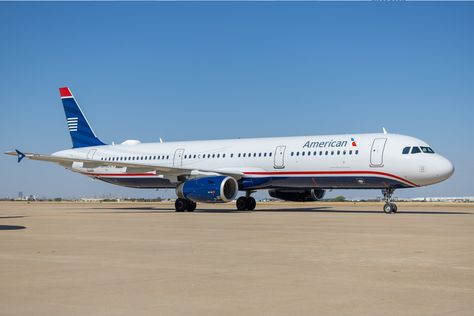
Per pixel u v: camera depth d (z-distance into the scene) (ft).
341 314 23.04
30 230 64.80
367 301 25.40
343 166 105.50
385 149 102.12
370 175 103.24
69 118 145.28
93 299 25.98
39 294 27.09
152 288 28.55
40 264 36.70
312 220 82.28
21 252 43.09
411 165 99.86
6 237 55.62
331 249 44.65
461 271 33.47
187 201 113.09
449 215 98.17
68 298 26.18
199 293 27.30
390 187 103.76
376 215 97.86
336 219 84.74
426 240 51.49
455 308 23.98
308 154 109.19
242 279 31.04
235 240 52.19
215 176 108.58
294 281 30.37
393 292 27.37
